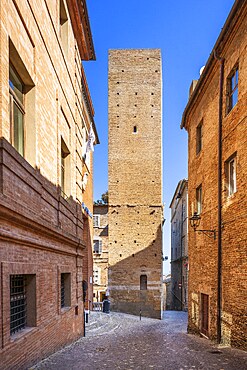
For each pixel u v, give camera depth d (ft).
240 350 35.76
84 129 73.31
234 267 38.75
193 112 59.31
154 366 28.04
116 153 103.65
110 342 43.34
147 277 99.40
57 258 33.22
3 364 18.76
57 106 35.65
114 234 101.19
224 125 43.19
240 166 37.88
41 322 26.89
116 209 102.06
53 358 28.40
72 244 40.19
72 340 40.14
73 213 42.47
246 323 35.24
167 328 68.08
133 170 103.04
